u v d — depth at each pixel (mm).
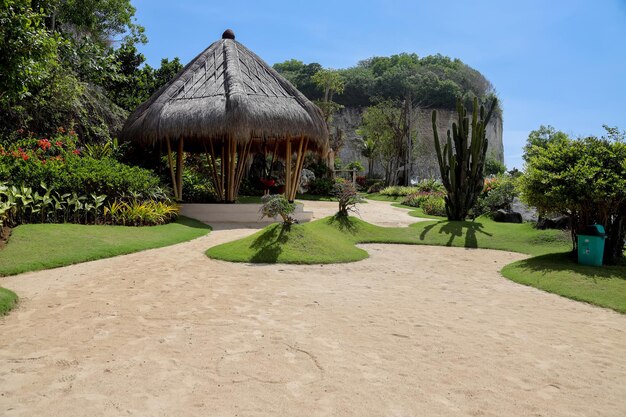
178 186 15461
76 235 8875
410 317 5020
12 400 2904
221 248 8883
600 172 7953
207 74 15672
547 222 12359
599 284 6719
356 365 3592
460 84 77500
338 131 49562
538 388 3275
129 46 25875
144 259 8016
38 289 5777
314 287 6375
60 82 15703
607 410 2967
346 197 12578
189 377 3293
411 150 50812
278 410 2834
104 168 11711
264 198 9422
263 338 4168
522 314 5348
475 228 13070
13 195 9281
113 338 4094
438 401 3016
